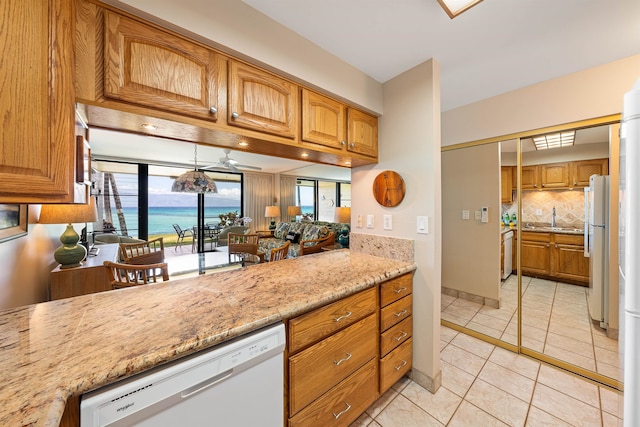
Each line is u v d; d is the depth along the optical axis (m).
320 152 1.58
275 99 1.31
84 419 0.57
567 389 1.62
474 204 2.55
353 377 1.26
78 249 2.28
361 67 1.70
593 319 2.21
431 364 1.61
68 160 0.73
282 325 0.94
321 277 1.36
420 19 1.28
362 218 2.06
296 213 6.56
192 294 1.11
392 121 1.83
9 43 0.63
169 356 0.68
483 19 1.28
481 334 2.26
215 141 1.31
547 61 1.66
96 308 0.97
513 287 2.34
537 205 2.43
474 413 1.43
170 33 0.97
